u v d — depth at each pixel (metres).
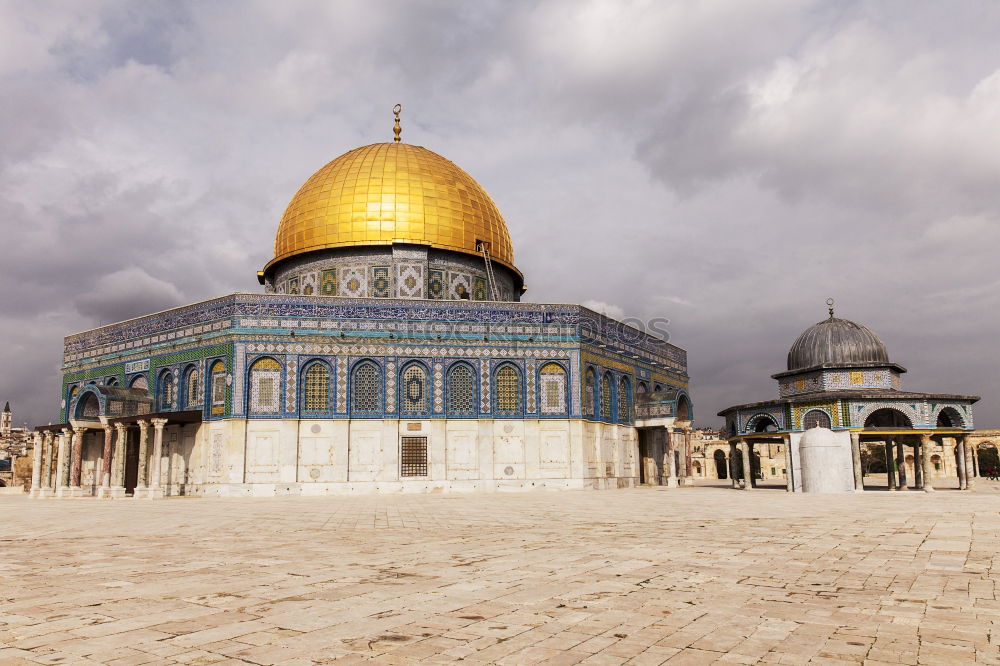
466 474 40.94
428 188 48.03
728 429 44.34
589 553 13.10
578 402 42.69
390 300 41.88
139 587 9.83
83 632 7.31
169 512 25.66
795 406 38.84
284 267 49.50
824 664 6.24
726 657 6.44
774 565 11.58
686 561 12.05
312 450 39.50
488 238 49.75
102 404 41.28
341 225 46.69
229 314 39.84
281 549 14.12
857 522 18.78
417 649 6.67
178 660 6.34
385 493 39.59
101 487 41.81
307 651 6.61
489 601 8.78
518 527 18.52
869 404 37.34
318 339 40.53
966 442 38.00
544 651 6.62
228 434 38.66
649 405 48.34
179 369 41.94
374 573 10.91
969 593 9.27
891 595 9.14
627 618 7.91
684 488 45.72
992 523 18.08
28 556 13.38
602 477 44.19
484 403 41.75
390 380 40.97
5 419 142.62
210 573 11.04
